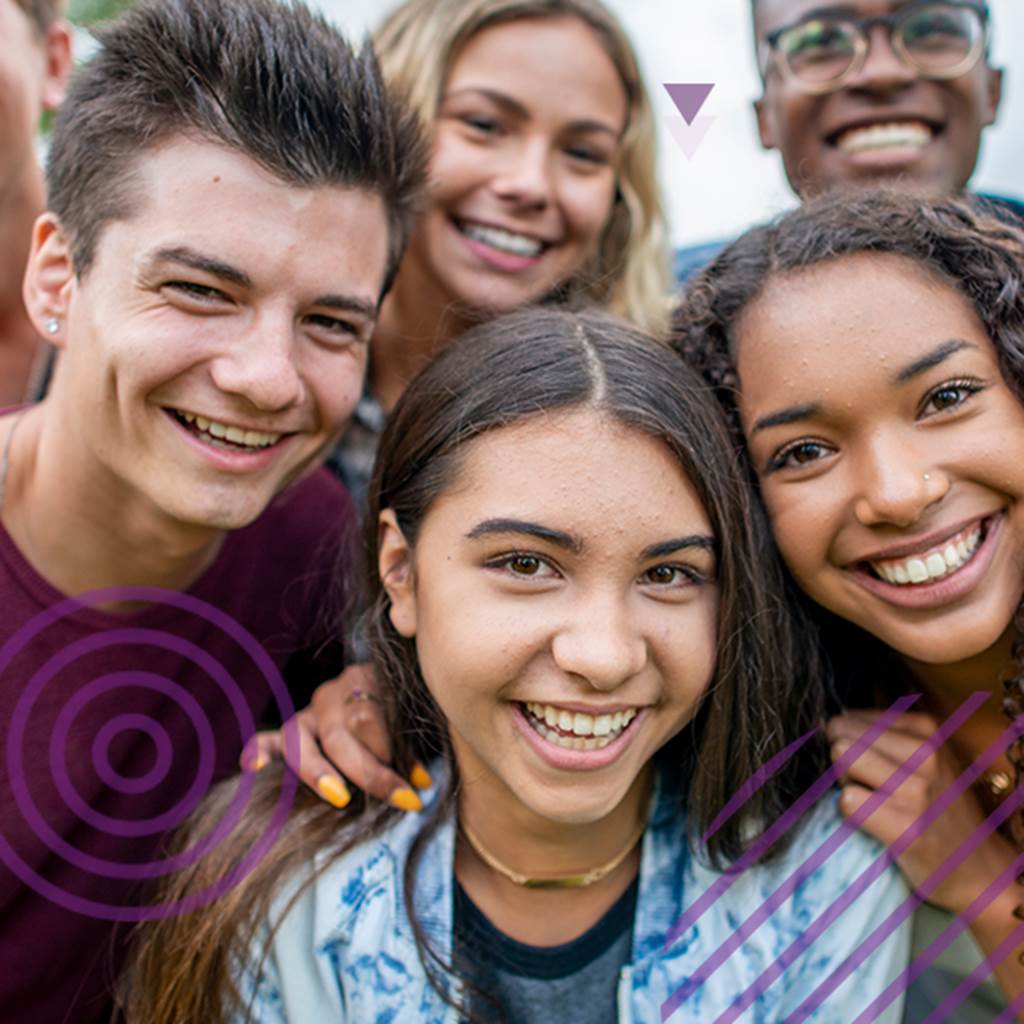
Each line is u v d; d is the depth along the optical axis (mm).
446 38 871
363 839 642
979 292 598
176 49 609
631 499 559
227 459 627
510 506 560
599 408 569
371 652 674
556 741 575
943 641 606
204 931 630
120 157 608
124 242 602
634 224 969
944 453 584
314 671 769
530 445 567
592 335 612
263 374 592
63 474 670
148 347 598
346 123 615
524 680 566
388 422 650
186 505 631
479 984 614
